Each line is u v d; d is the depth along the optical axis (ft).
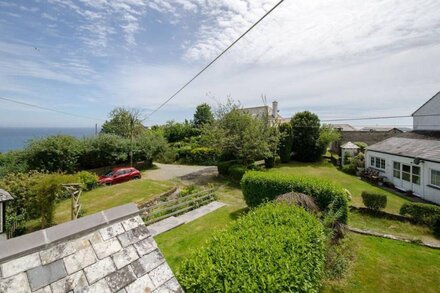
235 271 10.00
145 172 76.13
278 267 10.38
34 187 31.24
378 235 25.81
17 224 31.19
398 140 59.77
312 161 84.33
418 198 42.70
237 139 57.57
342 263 19.54
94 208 38.96
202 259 10.97
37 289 5.59
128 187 51.67
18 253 5.82
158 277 7.48
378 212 31.83
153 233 27.27
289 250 11.68
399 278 18.52
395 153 50.08
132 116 115.96
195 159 92.68
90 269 6.53
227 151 61.77
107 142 71.77
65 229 6.82
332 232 20.02
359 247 23.08
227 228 15.42
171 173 73.10
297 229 14.11
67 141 62.95
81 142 67.97
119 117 122.62
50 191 31.07
